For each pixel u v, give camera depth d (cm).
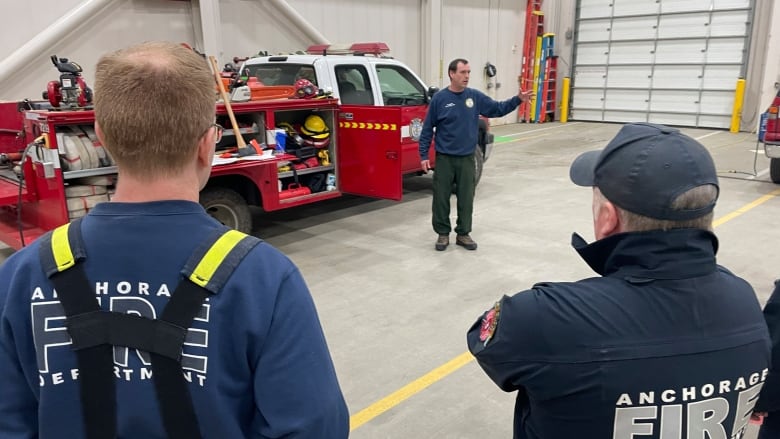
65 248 89
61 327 87
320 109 549
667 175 100
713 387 100
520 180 809
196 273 86
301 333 91
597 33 1516
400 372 308
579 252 113
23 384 92
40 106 420
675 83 1403
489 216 620
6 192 405
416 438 254
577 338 101
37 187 408
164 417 85
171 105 87
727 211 623
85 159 392
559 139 1234
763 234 540
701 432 100
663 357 98
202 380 85
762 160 930
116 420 86
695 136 1248
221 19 874
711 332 101
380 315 377
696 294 102
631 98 1490
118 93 86
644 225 103
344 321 369
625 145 106
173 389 85
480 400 282
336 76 592
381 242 534
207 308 85
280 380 88
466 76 467
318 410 90
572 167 128
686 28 1358
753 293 111
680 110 1410
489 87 1457
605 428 100
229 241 90
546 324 103
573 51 1568
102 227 89
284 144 520
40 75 715
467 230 507
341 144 574
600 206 111
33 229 423
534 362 104
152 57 89
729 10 1285
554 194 719
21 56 682
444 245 507
